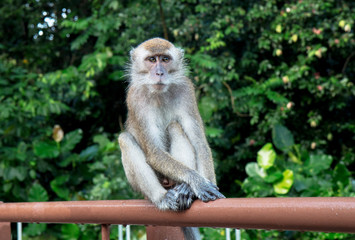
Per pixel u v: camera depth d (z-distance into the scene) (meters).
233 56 11.41
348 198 1.93
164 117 4.41
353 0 10.77
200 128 4.30
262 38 10.67
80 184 10.81
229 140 11.64
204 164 4.07
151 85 4.27
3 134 10.52
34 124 11.12
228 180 11.80
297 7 10.22
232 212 2.31
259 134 11.06
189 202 2.54
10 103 10.45
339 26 10.56
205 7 10.89
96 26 10.96
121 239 3.12
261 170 8.50
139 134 4.28
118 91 13.26
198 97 10.91
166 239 3.31
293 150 9.70
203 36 11.27
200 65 10.50
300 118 11.35
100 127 12.88
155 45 4.47
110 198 9.16
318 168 8.78
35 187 9.52
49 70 13.45
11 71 11.22
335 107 11.23
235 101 10.89
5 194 10.38
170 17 11.38
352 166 11.08
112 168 9.94
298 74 10.16
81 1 12.53
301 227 2.04
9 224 3.60
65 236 9.09
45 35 12.70
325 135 11.12
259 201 2.22
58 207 3.10
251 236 8.06
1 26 12.95
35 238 9.92
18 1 12.51
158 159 3.84
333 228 1.94
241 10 10.75
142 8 11.48
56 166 10.62
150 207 2.72
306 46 10.61
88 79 11.65
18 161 10.21
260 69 10.98
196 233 3.53
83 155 10.62
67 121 13.22
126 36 11.41
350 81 11.55
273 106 11.08
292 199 2.10
